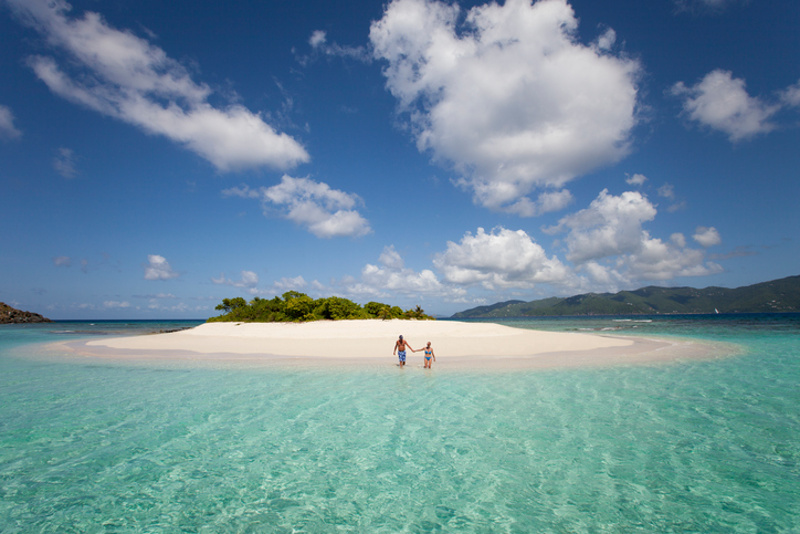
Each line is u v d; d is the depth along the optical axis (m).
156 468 7.77
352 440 9.20
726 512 6.00
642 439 9.02
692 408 11.45
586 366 19.16
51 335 55.06
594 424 10.09
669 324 71.31
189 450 8.68
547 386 14.59
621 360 21.11
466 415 10.98
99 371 19.08
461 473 7.45
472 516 5.98
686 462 7.78
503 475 7.34
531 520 5.86
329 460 8.10
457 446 8.74
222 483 7.15
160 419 10.86
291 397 13.27
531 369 18.38
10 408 12.05
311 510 6.22
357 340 35.28
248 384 15.55
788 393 13.26
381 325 46.56
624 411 11.21
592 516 5.95
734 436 9.13
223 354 26.08
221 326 53.69
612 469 7.51
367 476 7.38
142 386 15.27
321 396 13.39
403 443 8.98
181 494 6.74
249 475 7.46
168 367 20.30
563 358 22.08
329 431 9.82
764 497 6.42
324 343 33.03
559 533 5.50
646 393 13.37
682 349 26.27
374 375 17.38
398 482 7.13
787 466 7.56
